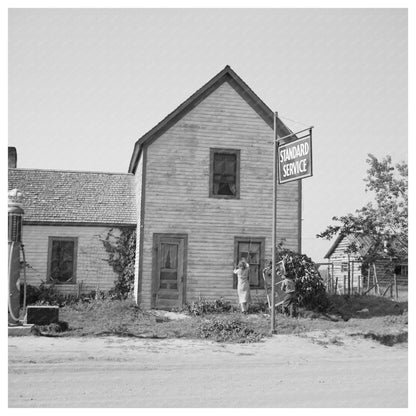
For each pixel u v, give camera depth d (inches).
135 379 443.2
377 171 1189.7
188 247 857.5
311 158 628.7
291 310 790.5
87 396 397.4
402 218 1131.3
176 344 587.2
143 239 847.7
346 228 1104.2
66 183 1024.9
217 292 858.8
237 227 872.3
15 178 1012.5
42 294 917.2
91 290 943.7
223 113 881.5
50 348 534.9
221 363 509.0
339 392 435.8
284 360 534.0
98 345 560.1
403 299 1048.8
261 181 884.6
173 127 866.8
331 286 1112.8
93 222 948.0
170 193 859.4
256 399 408.5
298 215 892.0
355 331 677.9
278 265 829.8
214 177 876.6
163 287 847.1
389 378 479.5
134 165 1012.5
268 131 892.0
